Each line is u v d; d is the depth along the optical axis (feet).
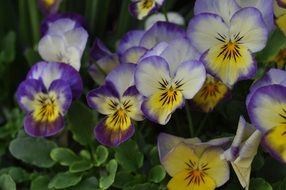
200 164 1.52
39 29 2.03
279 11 1.55
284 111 1.40
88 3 2.00
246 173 1.46
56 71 1.61
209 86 1.57
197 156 1.51
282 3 1.50
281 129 1.40
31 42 2.12
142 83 1.49
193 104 1.58
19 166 1.84
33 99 1.62
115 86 1.54
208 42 1.51
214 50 1.50
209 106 1.57
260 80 1.45
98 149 1.64
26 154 1.67
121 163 1.58
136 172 1.60
